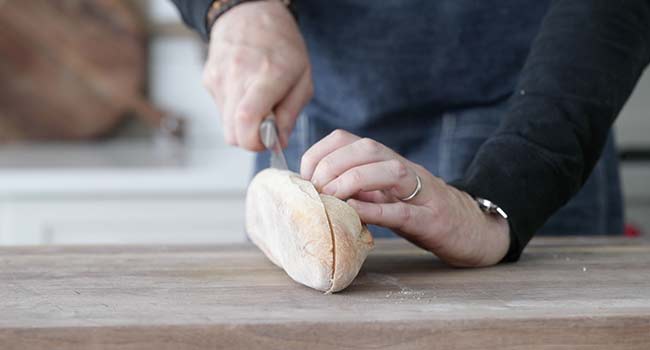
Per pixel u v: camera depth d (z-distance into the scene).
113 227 1.99
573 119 0.94
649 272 0.89
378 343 0.72
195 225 2.01
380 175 0.83
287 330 0.71
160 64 2.14
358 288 0.82
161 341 0.71
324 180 0.83
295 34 1.07
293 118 1.06
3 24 2.07
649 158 2.03
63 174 1.95
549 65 0.96
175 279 0.85
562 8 0.99
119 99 2.10
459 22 1.22
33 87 2.10
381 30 1.23
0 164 1.98
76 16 2.07
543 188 0.92
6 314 0.73
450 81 1.23
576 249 1.01
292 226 0.80
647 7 0.99
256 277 0.86
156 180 1.98
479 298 0.79
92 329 0.70
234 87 1.02
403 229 0.85
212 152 2.09
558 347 0.73
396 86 1.24
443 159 1.24
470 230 0.87
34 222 1.97
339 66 1.24
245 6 1.08
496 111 1.24
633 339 0.74
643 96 2.03
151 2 2.11
